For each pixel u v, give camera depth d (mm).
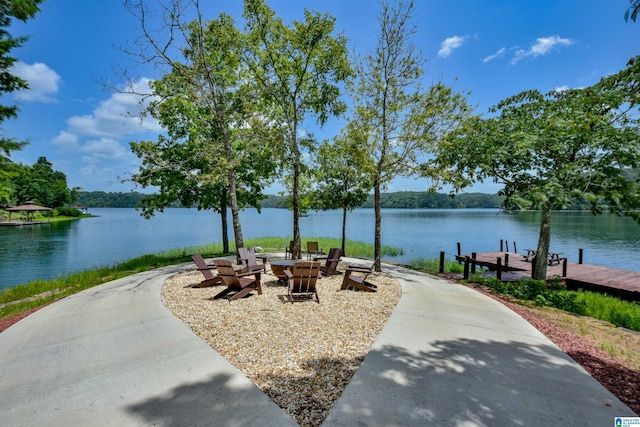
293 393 3342
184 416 2949
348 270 8117
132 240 29188
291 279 7438
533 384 3600
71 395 3312
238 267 11375
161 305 6570
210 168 13336
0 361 4090
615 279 10852
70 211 82312
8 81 8641
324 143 13539
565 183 6793
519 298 8398
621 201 5164
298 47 11570
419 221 58938
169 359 4113
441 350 4500
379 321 5738
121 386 3480
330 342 4711
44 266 16516
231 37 11516
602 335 5480
